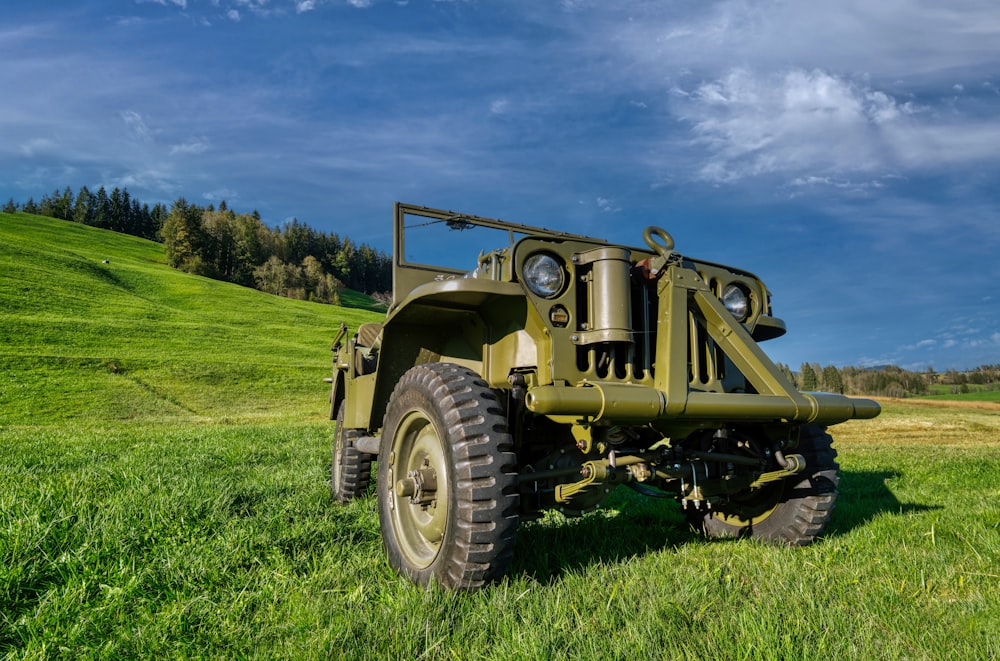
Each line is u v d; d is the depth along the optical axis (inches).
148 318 2106.3
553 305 111.3
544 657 75.2
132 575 105.3
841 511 174.6
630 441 124.9
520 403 113.9
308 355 1811.0
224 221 5034.5
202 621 91.4
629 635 82.0
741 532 147.2
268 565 118.3
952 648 79.5
